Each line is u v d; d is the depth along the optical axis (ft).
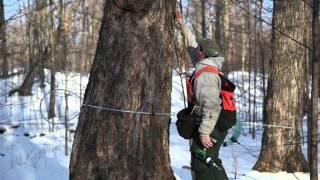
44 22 63.82
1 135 46.75
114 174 11.76
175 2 12.52
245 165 31.09
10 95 63.26
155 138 12.05
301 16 28.40
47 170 29.94
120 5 11.82
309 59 54.29
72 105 57.93
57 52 63.36
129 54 11.85
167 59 12.17
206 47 12.91
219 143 12.98
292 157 28.22
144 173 11.87
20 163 32.37
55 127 49.24
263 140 28.89
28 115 54.49
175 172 26.99
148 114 11.91
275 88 28.63
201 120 12.69
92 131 11.94
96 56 12.28
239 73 85.97
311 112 15.08
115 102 11.86
